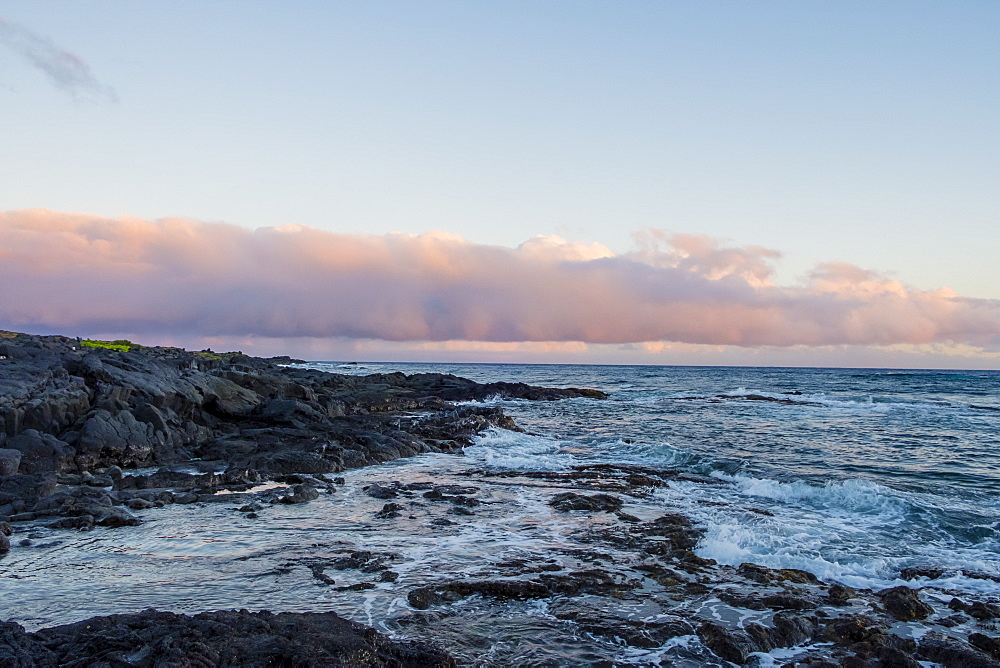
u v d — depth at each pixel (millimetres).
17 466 18844
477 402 58969
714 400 61250
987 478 20844
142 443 23125
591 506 17078
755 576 11578
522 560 12391
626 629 9195
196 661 6613
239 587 10625
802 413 47031
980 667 8148
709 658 8430
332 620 8391
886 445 29000
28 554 12508
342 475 22250
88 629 7594
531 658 8273
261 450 24391
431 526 15102
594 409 52094
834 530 14844
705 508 17188
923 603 10352
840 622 9523
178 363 36375
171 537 13883
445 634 8922
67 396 23297
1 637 6988
